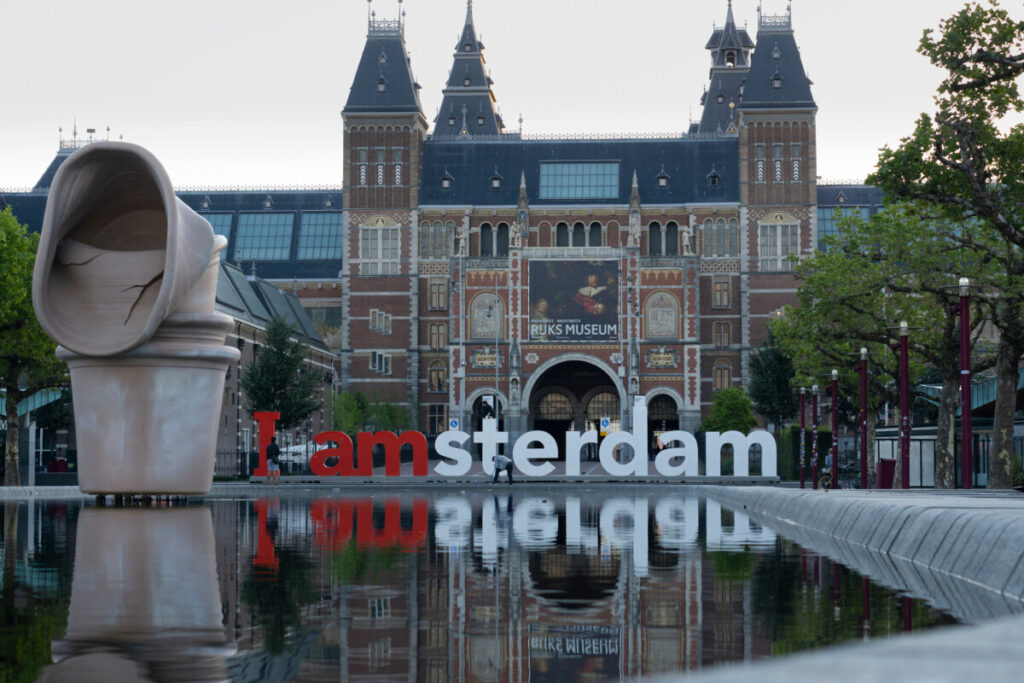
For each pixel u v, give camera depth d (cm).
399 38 12362
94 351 3403
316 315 13450
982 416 6291
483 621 1142
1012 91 3322
